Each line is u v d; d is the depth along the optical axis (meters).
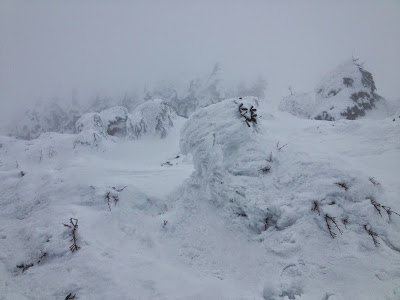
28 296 4.69
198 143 7.28
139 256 5.49
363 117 27.02
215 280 4.87
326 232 4.82
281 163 6.41
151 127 25.44
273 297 4.23
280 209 5.43
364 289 3.83
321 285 4.12
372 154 8.99
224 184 6.50
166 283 4.70
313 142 11.69
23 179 9.71
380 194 5.08
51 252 5.75
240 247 5.53
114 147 21.44
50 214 7.07
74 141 20.33
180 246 5.83
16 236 6.79
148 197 7.58
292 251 4.79
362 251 4.36
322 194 5.23
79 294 4.55
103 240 5.99
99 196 7.50
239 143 6.91
